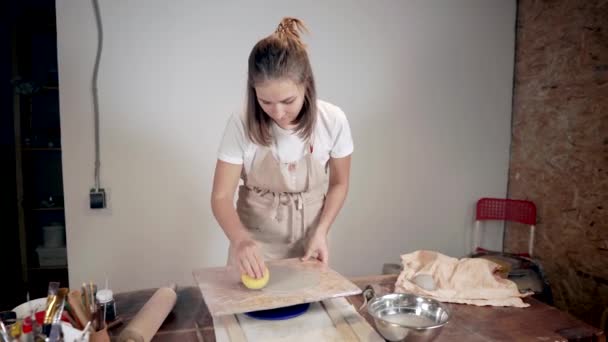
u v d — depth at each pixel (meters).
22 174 2.82
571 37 2.38
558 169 2.52
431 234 2.82
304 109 1.32
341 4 2.44
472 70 2.73
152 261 2.37
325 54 2.46
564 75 2.44
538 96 2.64
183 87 2.28
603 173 2.24
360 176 2.63
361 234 2.69
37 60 3.04
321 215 1.58
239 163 1.44
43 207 2.85
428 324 1.08
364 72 2.54
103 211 2.26
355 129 2.58
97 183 2.23
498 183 2.90
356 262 2.71
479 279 1.39
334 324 1.10
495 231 2.93
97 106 2.18
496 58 2.77
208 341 1.06
